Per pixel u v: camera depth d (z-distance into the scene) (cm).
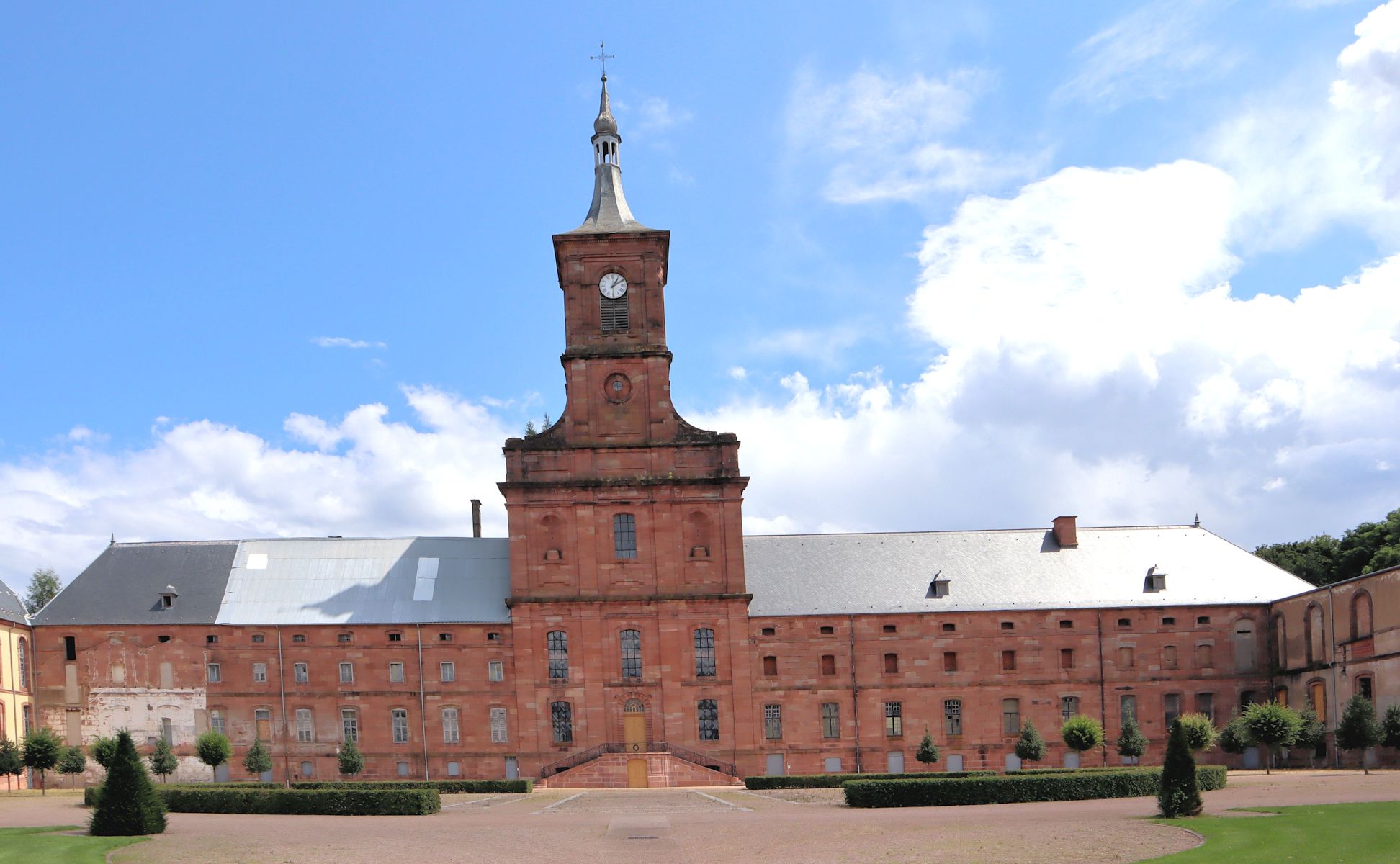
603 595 7725
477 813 5175
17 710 7394
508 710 7719
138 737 7581
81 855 3656
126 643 7700
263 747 7394
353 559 8288
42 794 6481
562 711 7662
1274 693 7962
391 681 7756
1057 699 7944
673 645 7700
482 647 7800
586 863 3547
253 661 7738
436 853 3750
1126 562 8388
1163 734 7925
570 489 7806
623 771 7325
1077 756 7862
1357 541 10162
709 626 7744
